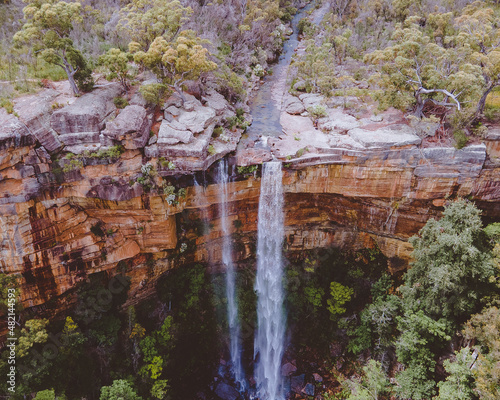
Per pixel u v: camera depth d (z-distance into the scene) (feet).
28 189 79.97
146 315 112.37
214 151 93.50
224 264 122.42
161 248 105.60
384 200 106.63
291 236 121.39
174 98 103.96
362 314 110.01
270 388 110.52
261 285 123.85
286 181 101.76
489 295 87.81
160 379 103.65
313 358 116.88
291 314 123.54
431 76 95.30
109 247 97.55
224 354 117.29
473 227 84.12
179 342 112.47
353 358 113.91
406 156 95.55
